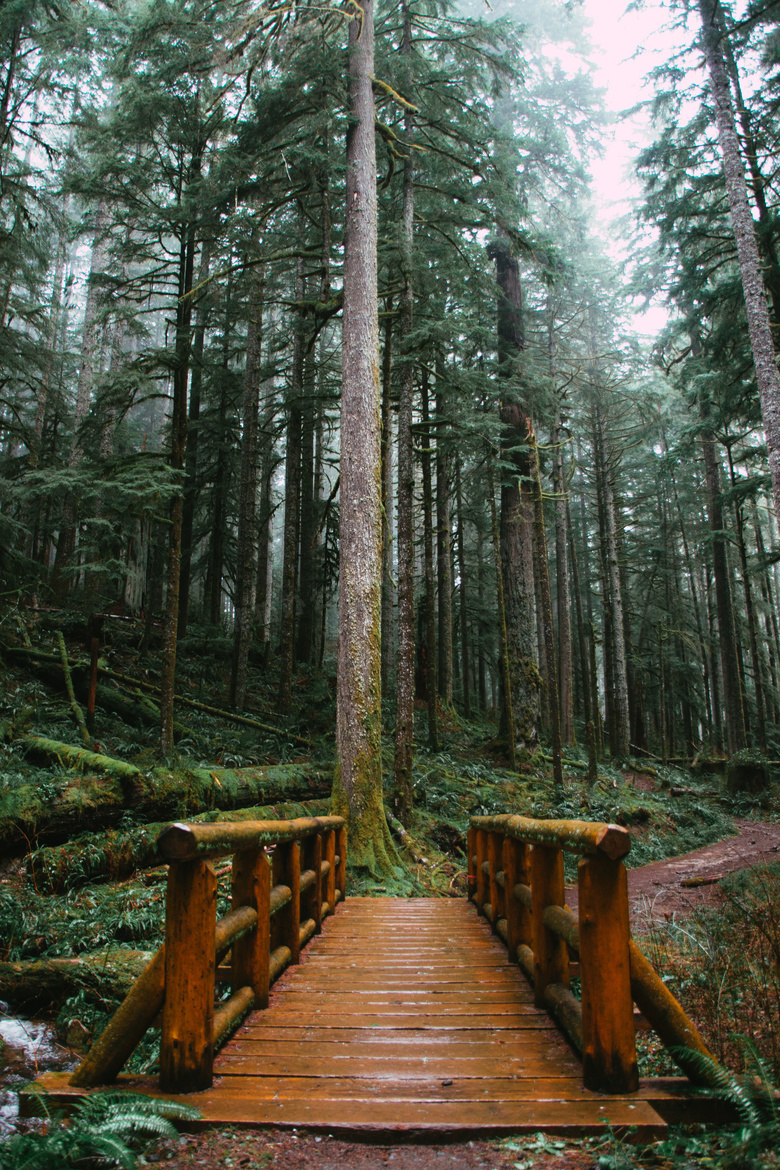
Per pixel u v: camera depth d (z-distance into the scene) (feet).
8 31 45.50
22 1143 7.47
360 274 36.47
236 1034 11.51
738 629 91.25
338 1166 7.47
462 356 58.75
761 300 42.83
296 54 38.37
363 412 35.37
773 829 48.80
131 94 33.88
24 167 48.16
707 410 71.36
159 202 35.99
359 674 33.47
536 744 57.67
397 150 45.78
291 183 44.96
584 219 74.84
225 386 67.56
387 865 31.71
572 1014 10.85
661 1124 8.11
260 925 13.02
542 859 13.23
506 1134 8.09
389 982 14.82
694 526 98.12
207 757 38.55
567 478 76.18
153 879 22.77
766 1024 11.60
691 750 106.52
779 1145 7.62
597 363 77.30
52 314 56.49
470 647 103.91
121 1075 9.59
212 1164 7.53
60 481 33.24
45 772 26.08
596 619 125.80
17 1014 14.85
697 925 20.18
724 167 45.01
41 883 21.20
